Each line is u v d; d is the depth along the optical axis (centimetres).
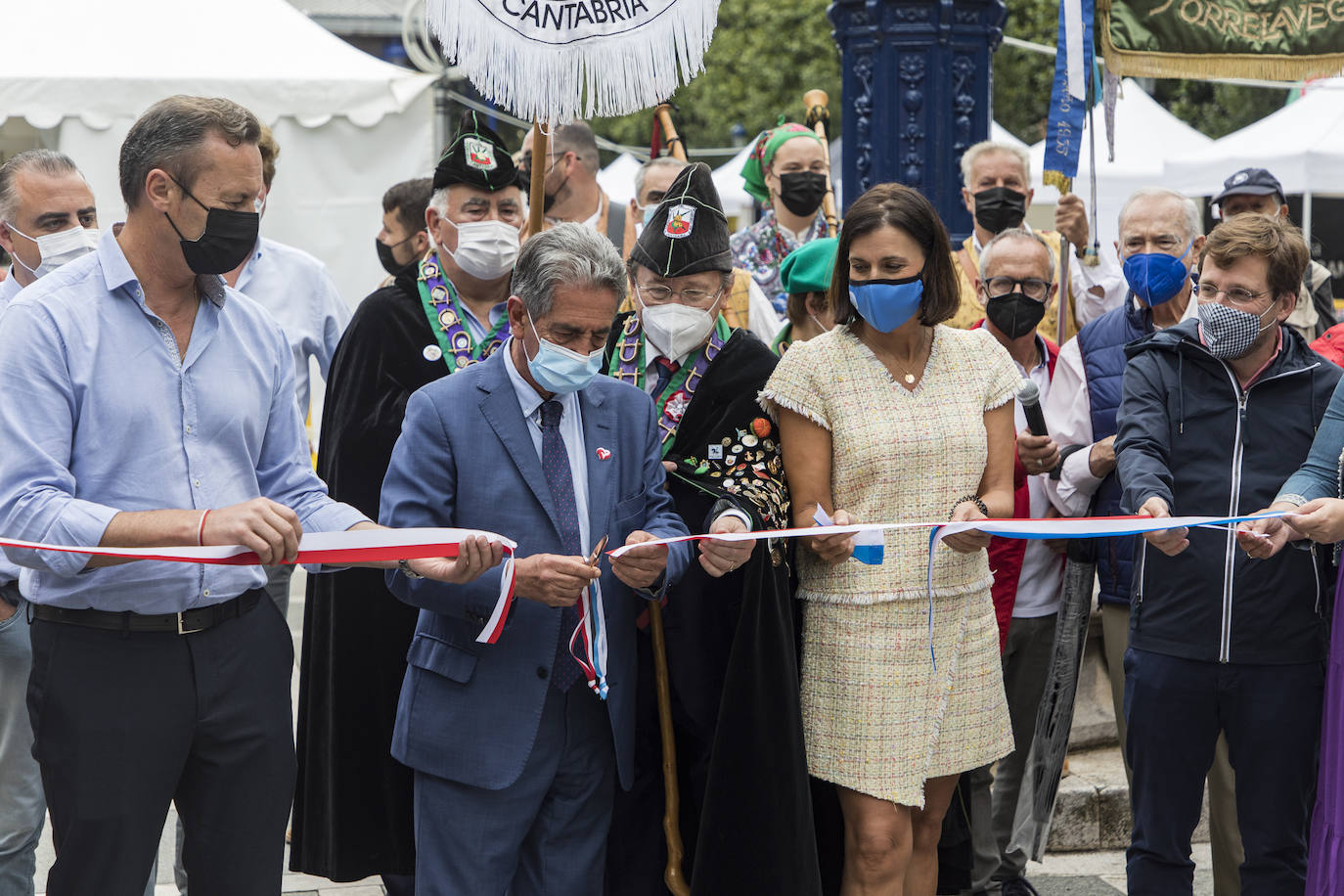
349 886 454
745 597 316
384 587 381
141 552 255
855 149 618
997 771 450
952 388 342
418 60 867
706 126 2634
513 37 337
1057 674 416
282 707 294
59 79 741
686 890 332
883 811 330
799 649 342
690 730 334
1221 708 354
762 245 583
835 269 342
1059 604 427
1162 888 360
